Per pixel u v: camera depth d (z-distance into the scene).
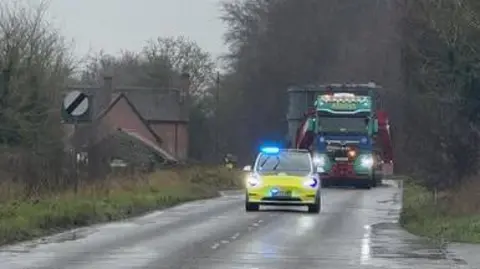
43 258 60.62
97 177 127.94
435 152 113.19
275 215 104.62
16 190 99.81
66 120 101.75
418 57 112.75
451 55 106.44
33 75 183.25
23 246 68.56
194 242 72.19
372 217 103.19
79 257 61.31
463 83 106.75
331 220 97.62
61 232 81.25
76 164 114.81
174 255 62.78
